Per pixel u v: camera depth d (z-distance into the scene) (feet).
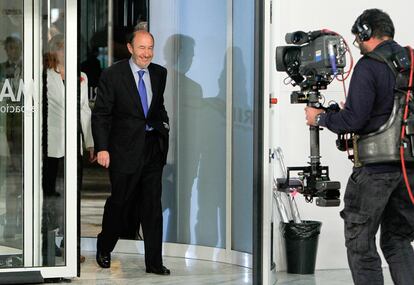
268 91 17.67
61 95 18.97
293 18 20.26
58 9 18.89
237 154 21.03
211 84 21.59
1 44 18.80
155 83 20.08
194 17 21.79
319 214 20.65
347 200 15.44
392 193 15.34
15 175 18.99
